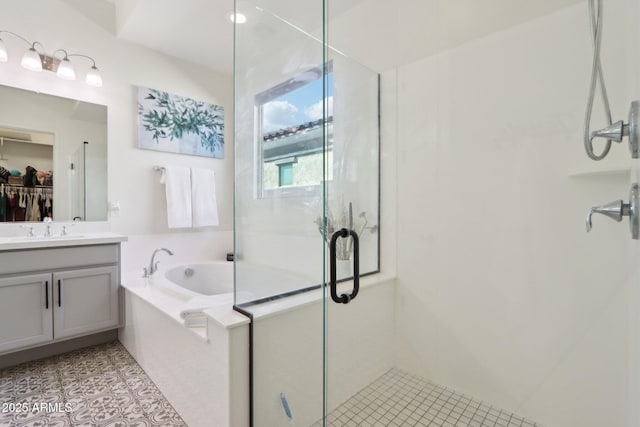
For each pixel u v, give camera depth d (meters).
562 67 1.43
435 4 1.86
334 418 1.55
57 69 2.31
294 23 1.66
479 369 1.71
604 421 1.33
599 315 1.35
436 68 1.87
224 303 1.56
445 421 1.55
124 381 1.84
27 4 2.21
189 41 2.68
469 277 1.75
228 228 3.33
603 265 1.34
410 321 1.99
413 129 1.98
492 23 1.64
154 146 2.79
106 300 2.18
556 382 1.46
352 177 1.87
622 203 0.94
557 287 1.46
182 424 1.50
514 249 1.58
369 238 2.04
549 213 1.48
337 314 1.60
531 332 1.54
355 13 2.23
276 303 1.45
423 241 1.93
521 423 1.54
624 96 1.24
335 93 1.73
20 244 1.82
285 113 1.68
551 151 1.46
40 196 2.29
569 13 1.41
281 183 1.63
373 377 1.85
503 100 1.61
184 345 1.51
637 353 0.98
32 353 2.09
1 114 2.15
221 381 1.26
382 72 2.12
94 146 2.50
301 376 1.37
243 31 1.85
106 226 2.56
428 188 1.91
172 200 2.79
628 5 1.12
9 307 1.80
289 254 1.53
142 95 2.72
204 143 3.13
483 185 1.69
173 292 1.98
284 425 1.35
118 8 2.54
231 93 3.36
